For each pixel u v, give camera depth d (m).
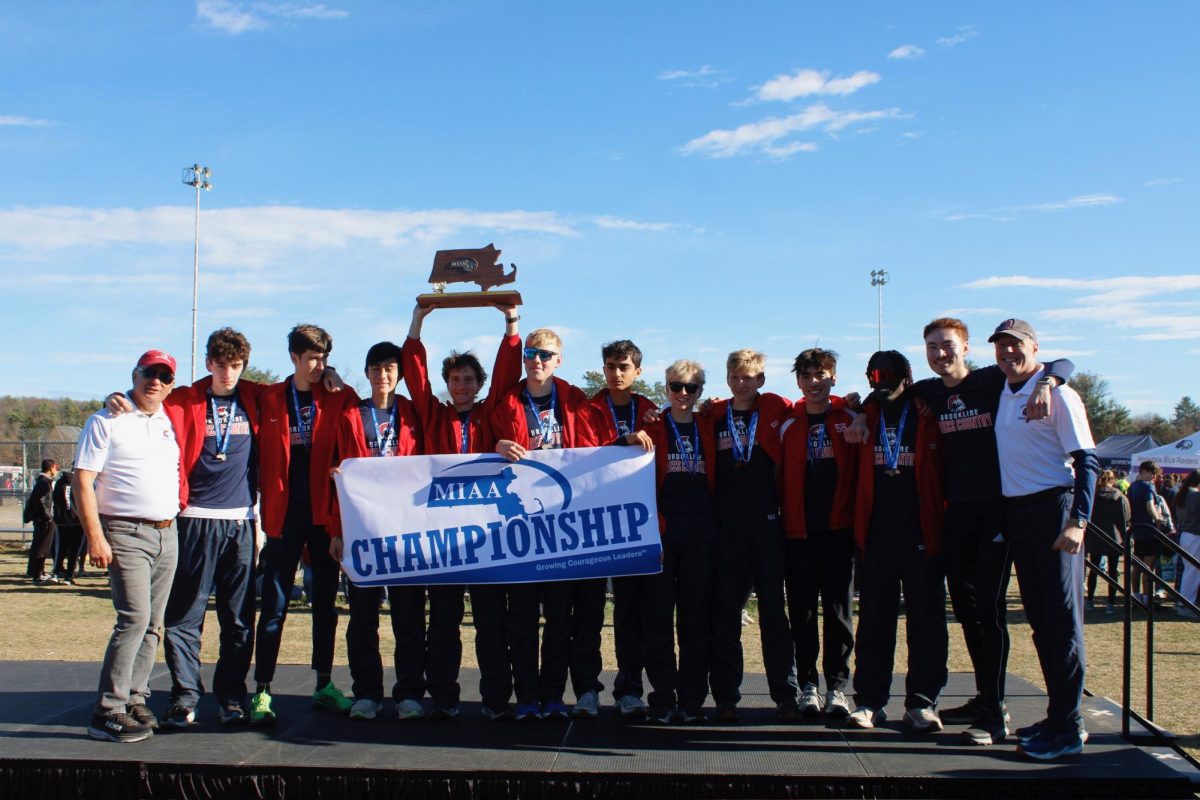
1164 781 4.25
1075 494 4.54
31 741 4.86
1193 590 12.23
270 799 4.46
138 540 4.98
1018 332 4.75
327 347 5.35
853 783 4.29
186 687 5.19
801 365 5.48
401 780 4.41
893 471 5.12
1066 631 4.64
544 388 5.54
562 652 5.39
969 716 5.39
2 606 12.38
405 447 5.50
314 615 5.56
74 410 51.44
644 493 5.32
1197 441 23.89
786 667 5.34
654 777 4.34
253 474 5.36
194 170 32.75
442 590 5.36
